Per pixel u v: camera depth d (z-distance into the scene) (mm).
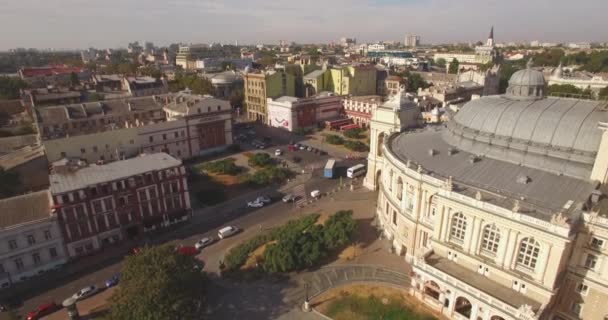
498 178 57750
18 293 63219
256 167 121312
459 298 54469
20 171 96500
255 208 93062
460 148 68875
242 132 163500
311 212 90188
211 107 132500
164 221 83562
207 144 134500
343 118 178250
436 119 118250
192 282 53625
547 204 50188
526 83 67188
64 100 176250
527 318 44906
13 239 64250
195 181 109562
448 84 182625
